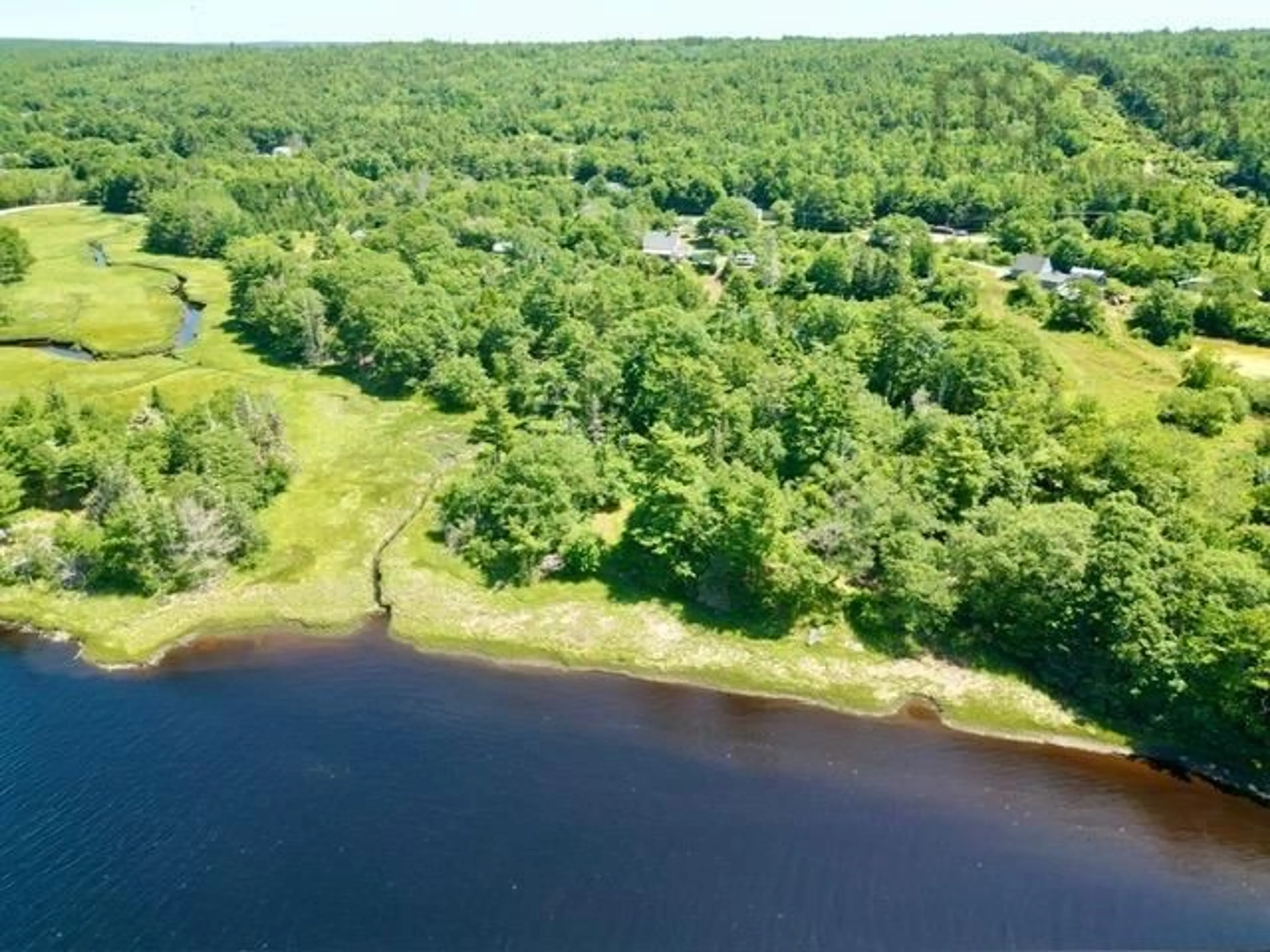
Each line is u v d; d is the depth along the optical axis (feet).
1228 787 221.25
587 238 621.72
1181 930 182.70
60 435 341.41
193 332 512.22
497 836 199.52
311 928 177.88
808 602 269.44
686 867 192.85
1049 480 304.71
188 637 269.44
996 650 259.60
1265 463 327.06
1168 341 460.96
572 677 256.32
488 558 293.84
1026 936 180.24
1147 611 232.94
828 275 521.24
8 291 558.56
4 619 275.59
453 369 411.54
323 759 221.46
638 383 377.71
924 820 208.03
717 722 239.30
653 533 282.56
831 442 325.42
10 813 203.41
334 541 312.29
